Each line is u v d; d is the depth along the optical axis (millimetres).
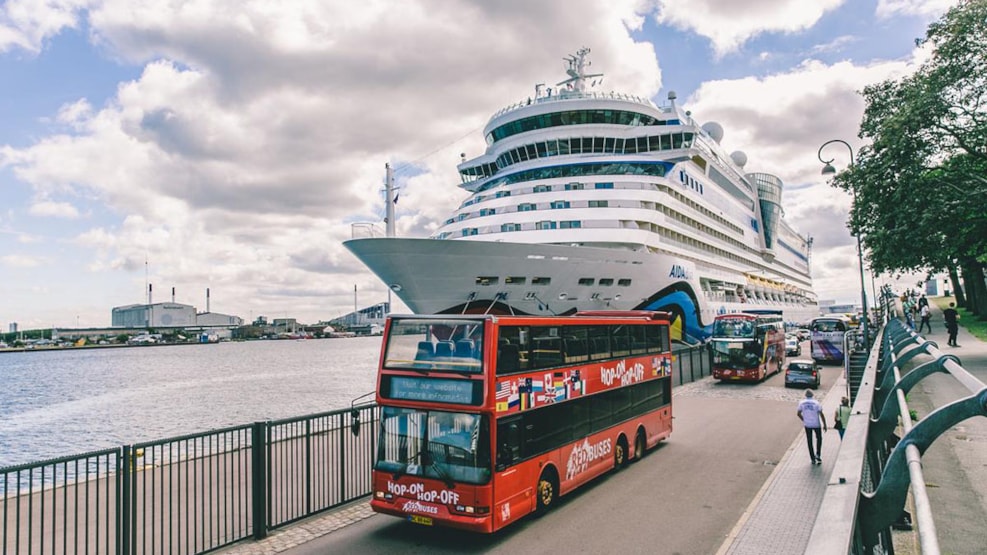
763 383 32656
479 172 49156
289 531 11453
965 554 7504
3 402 57469
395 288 30734
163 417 43375
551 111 42312
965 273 50969
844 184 33062
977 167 29047
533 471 11797
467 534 11352
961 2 26938
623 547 10469
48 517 12117
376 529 11625
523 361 11898
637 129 42094
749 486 13719
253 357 135875
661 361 18359
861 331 48406
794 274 98625
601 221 36531
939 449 12234
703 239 48094
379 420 11844
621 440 15648
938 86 26859
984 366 22172
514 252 30047
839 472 4090
